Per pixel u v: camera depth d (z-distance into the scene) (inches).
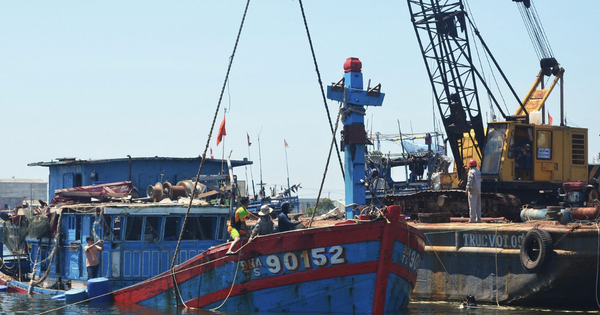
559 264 1374.3
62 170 2137.1
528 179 2135.8
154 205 1497.3
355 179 1423.5
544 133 2151.8
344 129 1444.4
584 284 1398.9
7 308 1424.7
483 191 2128.4
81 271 1574.8
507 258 1475.1
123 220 1497.3
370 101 1443.2
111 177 2022.6
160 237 1504.7
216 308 1296.8
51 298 1557.6
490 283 1503.4
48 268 1653.5
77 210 1569.9
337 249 1197.1
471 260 1546.5
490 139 2142.0
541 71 2571.4
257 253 1240.8
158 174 2050.9
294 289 1219.2
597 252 1349.7
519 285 1448.1
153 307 1378.0
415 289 1648.6
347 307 1202.0
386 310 1222.3
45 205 1932.8
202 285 1316.4
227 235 1569.9
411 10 2514.8
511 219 1926.7
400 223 1213.1
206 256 1310.3
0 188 5556.1
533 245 1421.0
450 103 2468.0
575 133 2196.1
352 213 1413.6
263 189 2866.6
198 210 1513.3
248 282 1253.7
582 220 1492.4
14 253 1918.1
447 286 1587.1
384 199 2171.5
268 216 1274.6
